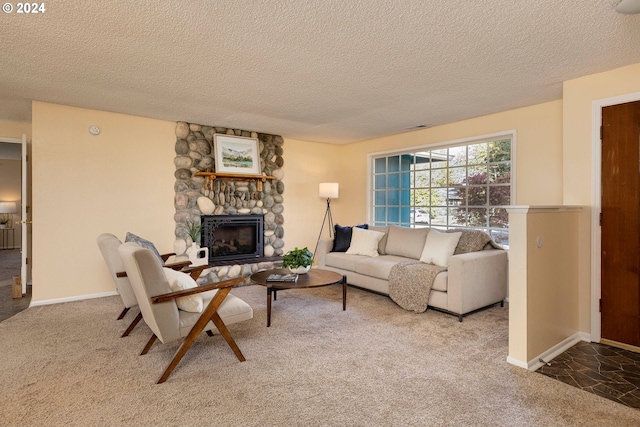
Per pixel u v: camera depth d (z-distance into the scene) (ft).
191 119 14.90
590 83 9.65
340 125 15.96
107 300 13.05
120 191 13.98
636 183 8.85
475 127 14.43
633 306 8.92
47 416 5.92
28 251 15.37
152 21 6.91
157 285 7.04
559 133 11.98
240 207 17.15
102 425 5.70
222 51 8.26
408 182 17.65
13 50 8.21
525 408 6.24
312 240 20.04
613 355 8.61
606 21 6.85
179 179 15.30
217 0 6.19
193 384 7.00
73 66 9.16
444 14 6.63
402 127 16.26
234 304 8.34
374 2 6.25
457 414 6.06
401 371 7.60
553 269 8.71
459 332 9.94
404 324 10.59
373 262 13.71
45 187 12.55
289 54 8.42
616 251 9.19
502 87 10.71
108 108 13.19
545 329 8.40
